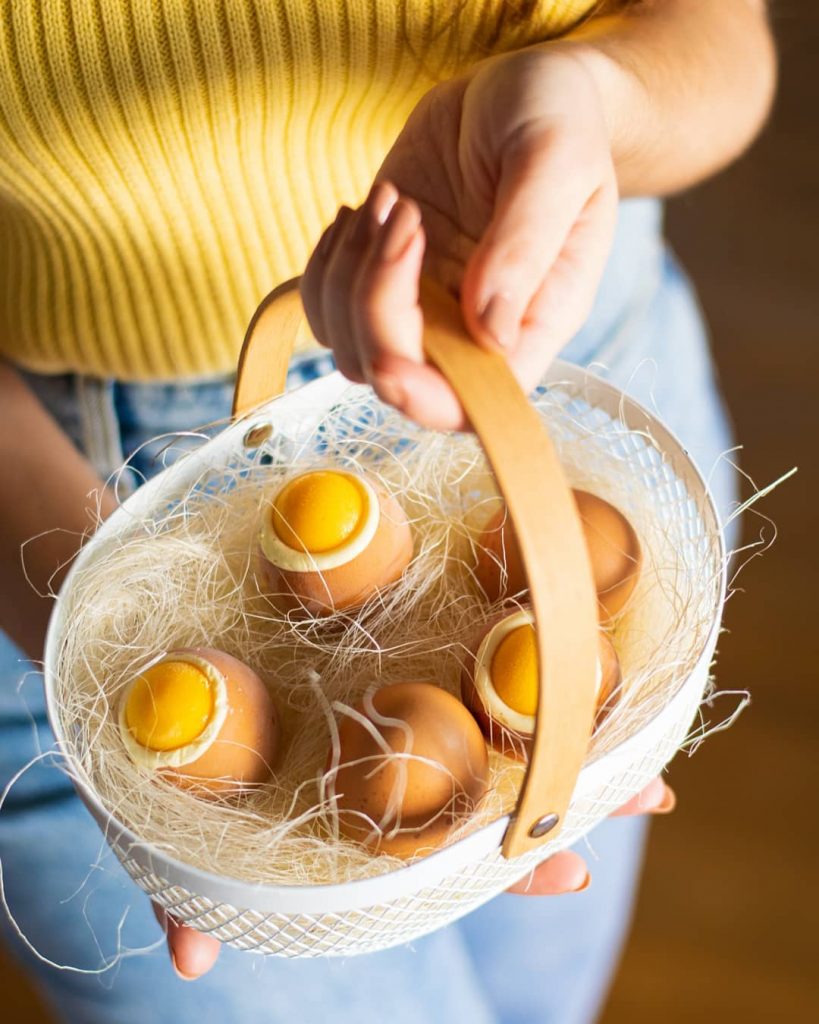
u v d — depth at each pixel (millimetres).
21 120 504
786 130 1356
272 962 615
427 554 516
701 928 892
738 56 548
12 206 547
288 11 488
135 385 594
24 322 579
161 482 498
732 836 927
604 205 425
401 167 458
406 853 440
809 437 1136
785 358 1194
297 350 568
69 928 620
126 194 533
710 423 727
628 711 450
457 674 493
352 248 390
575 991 798
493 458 372
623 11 542
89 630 486
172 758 452
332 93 515
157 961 619
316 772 472
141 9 482
